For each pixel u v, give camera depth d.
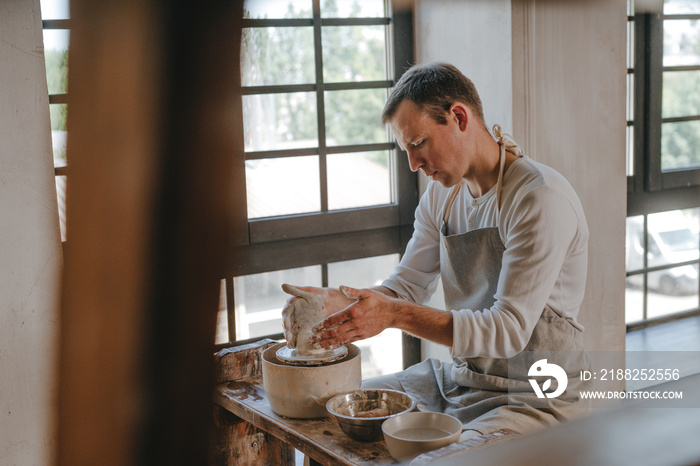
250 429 1.59
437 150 1.45
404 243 2.39
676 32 2.60
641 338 2.69
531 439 0.27
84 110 0.63
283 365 1.30
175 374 0.62
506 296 1.37
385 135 2.37
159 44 0.49
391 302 1.32
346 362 1.31
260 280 2.16
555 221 1.38
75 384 0.86
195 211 0.50
